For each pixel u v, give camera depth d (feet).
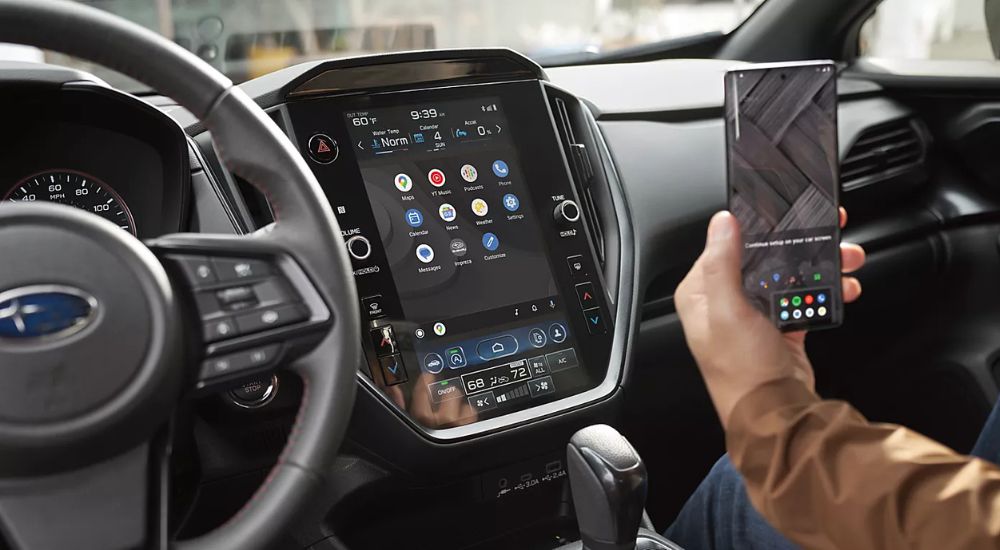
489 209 3.77
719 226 1.71
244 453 3.27
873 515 1.40
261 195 3.41
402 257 3.57
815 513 1.48
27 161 3.05
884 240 5.59
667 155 4.64
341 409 2.41
